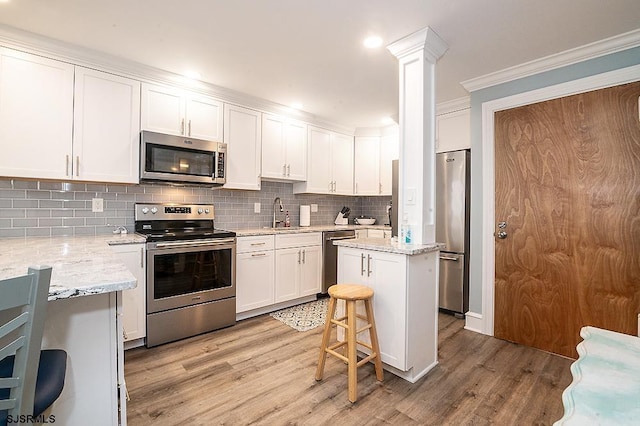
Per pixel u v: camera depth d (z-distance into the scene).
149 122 2.61
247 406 1.73
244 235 3.00
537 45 2.20
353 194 4.48
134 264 2.33
